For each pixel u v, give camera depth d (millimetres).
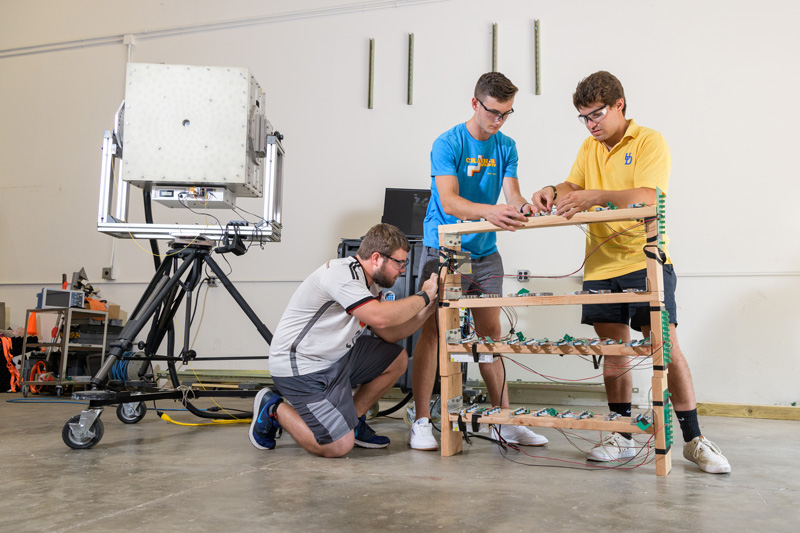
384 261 2010
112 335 4543
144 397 2355
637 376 3818
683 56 4031
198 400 3998
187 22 5004
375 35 4625
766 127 3846
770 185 3801
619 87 1996
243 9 4906
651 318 1743
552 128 4227
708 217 3885
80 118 5164
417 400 2230
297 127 4676
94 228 5012
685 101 3996
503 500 1419
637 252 1982
